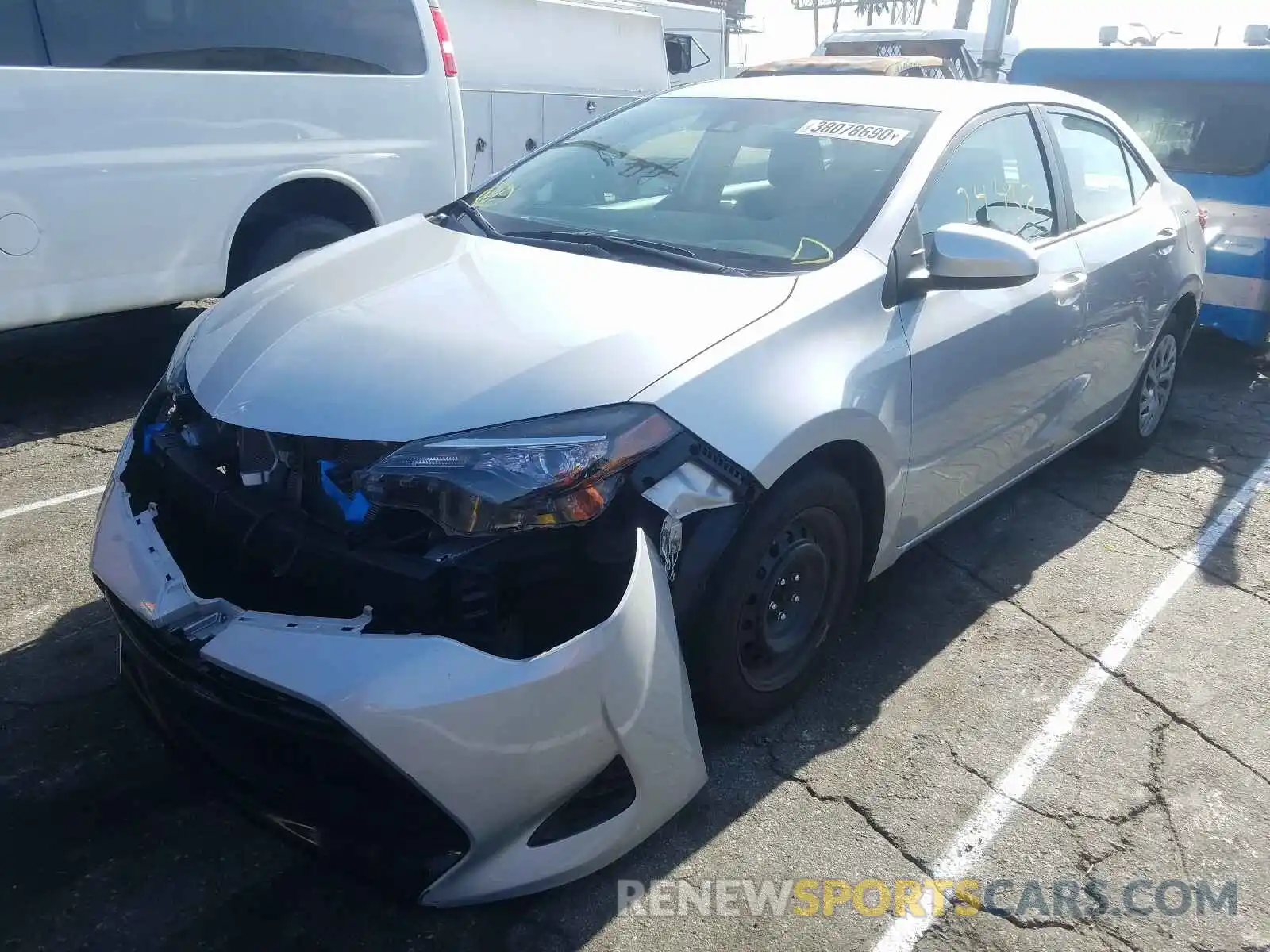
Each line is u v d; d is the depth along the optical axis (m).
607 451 2.25
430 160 6.15
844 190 3.24
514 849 2.21
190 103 5.06
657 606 2.29
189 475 2.47
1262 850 2.67
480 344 2.46
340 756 2.08
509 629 2.17
